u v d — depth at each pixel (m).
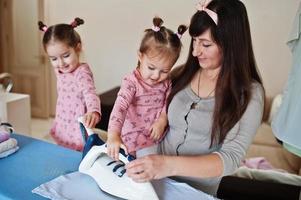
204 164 0.85
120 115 1.02
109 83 3.79
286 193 1.44
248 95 0.94
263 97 0.98
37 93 3.90
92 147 0.94
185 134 1.05
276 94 3.29
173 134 1.09
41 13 3.58
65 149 1.18
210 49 0.95
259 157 2.39
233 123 0.94
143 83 1.12
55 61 1.30
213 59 0.97
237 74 0.94
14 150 1.12
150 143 1.14
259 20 3.20
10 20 3.82
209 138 1.00
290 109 1.07
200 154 1.02
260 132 2.81
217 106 0.96
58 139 1.40
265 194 1.43
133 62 3.63
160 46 1.03
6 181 0.94
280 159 2.49
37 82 3.87
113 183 0.88
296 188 1.48
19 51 3.87
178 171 0.84
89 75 1.34
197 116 1.02
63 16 3.73
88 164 0.94
